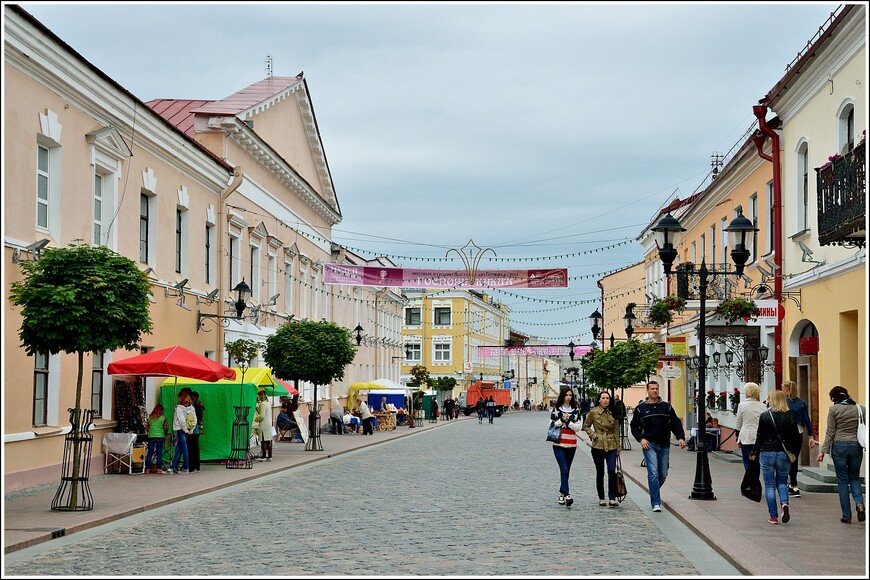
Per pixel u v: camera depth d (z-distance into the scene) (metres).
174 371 20.58
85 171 19.91
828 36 17.86
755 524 12.66
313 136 43.22
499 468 24.08
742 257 16.09
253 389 24.59
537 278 32.25
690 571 9.76
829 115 18.91
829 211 15.07
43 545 11.34
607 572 9.67
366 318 57.72
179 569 9.77
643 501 16.25
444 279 32.38
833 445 12.88
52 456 18.47
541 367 138.50
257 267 34.59
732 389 29.05
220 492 17.73
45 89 18.03
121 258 14.43
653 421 14.84
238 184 29.89
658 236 16.83
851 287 17.53
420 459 27.58
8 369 16.62
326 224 47.06
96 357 21.03
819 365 19.52
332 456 28.67
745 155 24.61
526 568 9.88
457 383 88.88
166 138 24.23
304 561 10.25
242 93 36.50
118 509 14.25
